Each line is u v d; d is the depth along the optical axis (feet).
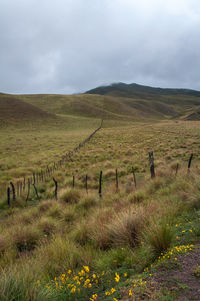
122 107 519.19
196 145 76.74
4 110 269.64
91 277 9.54
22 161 72.64
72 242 14.42
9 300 7.21
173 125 203.21
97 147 97.60
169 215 14.21
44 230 19.34
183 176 27.12
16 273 9.13
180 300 6.31
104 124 282.56
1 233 18.30
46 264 11.55
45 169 56.95
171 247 10.12
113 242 13.30
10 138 151.33
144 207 16.70
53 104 428.97
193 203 16.44
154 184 28.71
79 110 400.88
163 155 63.87
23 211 26.91
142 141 107.24
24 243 16.65
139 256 10.19
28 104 318.86
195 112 478.59
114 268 10.16
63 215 22.89
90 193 29.63
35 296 7.41
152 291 6.98
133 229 13.01
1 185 41.34
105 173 44.55
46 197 32.60
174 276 7.73
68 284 8.73
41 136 162.81
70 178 41.96
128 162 57.62
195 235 11.03
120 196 27.04
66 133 186.60
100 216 18.04
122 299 6.89
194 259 8.67
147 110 642.22
